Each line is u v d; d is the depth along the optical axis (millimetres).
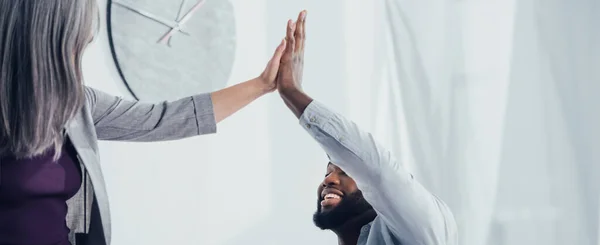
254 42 2188
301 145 2299
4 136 860
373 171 1154
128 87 1887
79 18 879
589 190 2281
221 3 2088
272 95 2232
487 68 2408
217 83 2070
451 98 2418
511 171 2371
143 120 1165
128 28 1888
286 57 1309
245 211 2146
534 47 2361
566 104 2312
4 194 868
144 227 1919
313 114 1185
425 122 2434
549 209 2326
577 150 2299
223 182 2096
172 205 1979
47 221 906
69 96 877
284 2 2268
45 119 855
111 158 1859
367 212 1361
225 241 2096
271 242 2207
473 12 2422
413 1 2477
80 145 949
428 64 2447
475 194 2389
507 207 2369
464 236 2383
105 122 1131
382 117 2484
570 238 2303
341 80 2404
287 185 2254
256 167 2180
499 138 2387
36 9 844
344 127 1166
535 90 2354
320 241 2330
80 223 1000
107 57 1862
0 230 868
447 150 2410
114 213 1859
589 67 2291
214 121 1234
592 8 2293
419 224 1178
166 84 1959
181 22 1992
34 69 840
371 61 2488
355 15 2457
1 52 845
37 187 887
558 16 2340
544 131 2336
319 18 2355
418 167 2430
